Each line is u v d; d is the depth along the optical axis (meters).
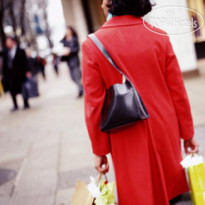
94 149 1.68
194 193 1.65
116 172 1.68
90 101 1.60
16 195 3.28
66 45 8.91
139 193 1.62
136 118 1.48
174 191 1.72
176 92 1.67
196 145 1.78
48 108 8.66
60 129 5.87
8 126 7.02
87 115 1.63
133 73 1.58
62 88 13.52
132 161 1.62
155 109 1.61
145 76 1.59
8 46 8.89
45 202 3.03
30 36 38.84
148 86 1.60
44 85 16.94
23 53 9.02
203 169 1.69
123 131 1.62
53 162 4.12
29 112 8.55
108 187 1.73
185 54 8.16
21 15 26.92
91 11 10.47
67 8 11.85
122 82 1.59
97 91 1.59
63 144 4.86
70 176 3.56
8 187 3.52
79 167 3.78
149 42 1.60
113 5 1.61
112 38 1.58
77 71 9.07
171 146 1.67
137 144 1.61
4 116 8.59
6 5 18.61
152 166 1.64
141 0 1.60
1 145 5.42
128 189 1.66
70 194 3.11
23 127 6.65
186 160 1.70
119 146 1.63
